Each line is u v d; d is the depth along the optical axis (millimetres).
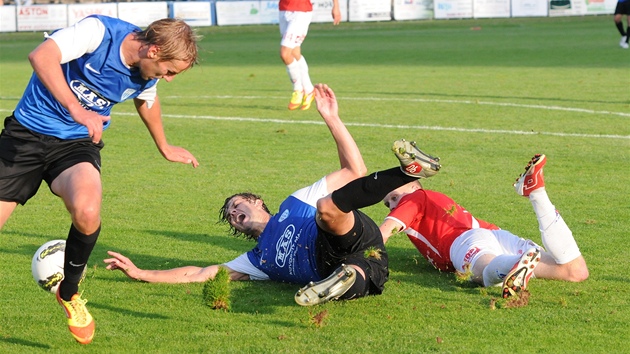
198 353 6238
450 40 44781
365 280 7207
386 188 6730
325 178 8055
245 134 17078
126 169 13945
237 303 7398
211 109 20609
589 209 10930
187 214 11016
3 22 54000
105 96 6566
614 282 7891
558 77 26703
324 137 16672
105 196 12078
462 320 6879
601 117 18391
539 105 20344
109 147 15898
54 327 6898
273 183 12820
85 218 6031
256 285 7977
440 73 28859
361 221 7328
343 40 46594
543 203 7715
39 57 6023
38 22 54031
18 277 8328
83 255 6219
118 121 18891
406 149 6535
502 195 11789
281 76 29031
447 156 14594
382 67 31672
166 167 14102
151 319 7027
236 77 28875
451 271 8312
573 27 52031
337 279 6582
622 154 14570
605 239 9477
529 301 7344
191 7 55531
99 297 7633
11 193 6539
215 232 10148
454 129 17188
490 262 7605
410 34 49781
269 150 15430
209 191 12344
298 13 19469
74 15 54031
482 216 10672
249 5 56625
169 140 16500
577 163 13906
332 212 6891
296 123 18297
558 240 7742
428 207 8328
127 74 6504
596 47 38500
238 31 54125
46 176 6602
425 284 7922
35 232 10219
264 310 7207
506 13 58469
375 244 7453
